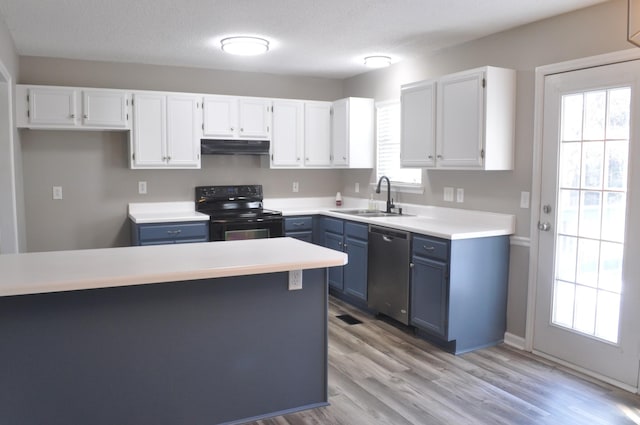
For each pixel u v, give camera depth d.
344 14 3.33
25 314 2.11
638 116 2.86
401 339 3.82
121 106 4.52
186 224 4.55
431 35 3.84
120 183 4.89
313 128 5.36
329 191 5.91
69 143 4.69
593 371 3.16
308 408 2.71
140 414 2.35
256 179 5.50
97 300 2.22
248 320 2.54
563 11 3.21
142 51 4.39
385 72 5.07
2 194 3.78
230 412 2.54
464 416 2.63
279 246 2.85
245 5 3.16
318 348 2.73
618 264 3.02
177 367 2.40
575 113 3.22
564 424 2.55
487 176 3.87
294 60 4.77
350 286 4.61
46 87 4.28
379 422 2.57
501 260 3.67
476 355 3.50
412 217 4.48
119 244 4.93
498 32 3.72
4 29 3.50
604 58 3.01
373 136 5.29
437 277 3.55
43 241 4.66
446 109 3.79
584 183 3.19
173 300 2.37
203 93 5.15
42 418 2.18
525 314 3.60
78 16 3.38
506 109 3.56
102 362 2.26
